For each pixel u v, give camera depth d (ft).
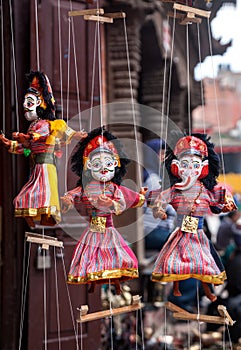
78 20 10.64
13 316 10.62
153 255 17.63
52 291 10.39
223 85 52.49
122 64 15.62
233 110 51.44
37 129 7.48
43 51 10.16
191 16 7.95
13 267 10.66
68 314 10.49
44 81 7.61
